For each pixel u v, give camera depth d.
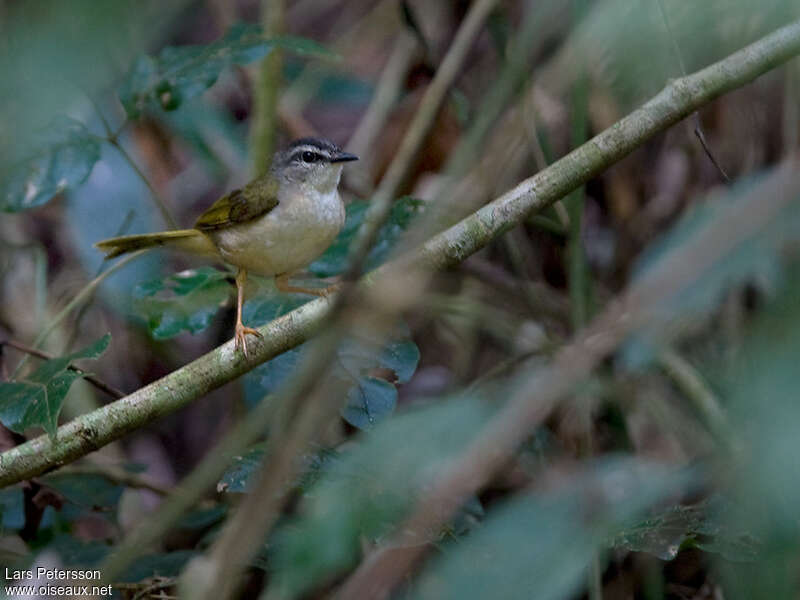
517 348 12.23
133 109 9.44
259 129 12.45
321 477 6.75
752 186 3.30
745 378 2.73
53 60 2.60
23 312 13.50
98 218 13.40
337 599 3.36
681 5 4.17
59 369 7.86
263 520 3.39
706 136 12.10
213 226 9.78
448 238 7.40
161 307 9.09
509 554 2.88
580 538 2.89
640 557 9.05
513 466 9.34
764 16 4.26
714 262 2.96
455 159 9.87
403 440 3.05
